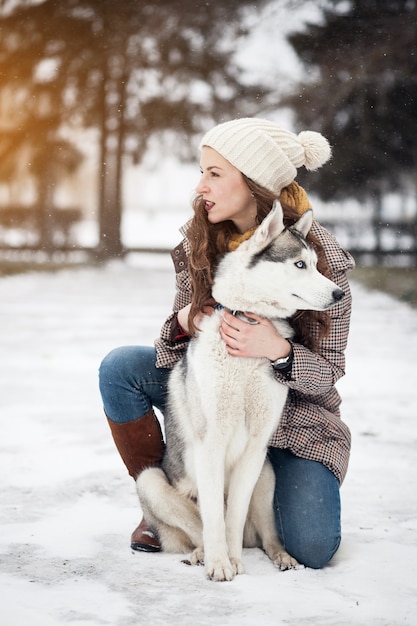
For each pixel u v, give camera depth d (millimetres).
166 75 23781
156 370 3594
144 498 3385
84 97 24281
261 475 3424
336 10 21000
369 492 4191
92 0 23047
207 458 3191
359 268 21328
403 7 20359
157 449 3656
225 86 23828
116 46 23594
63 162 25422
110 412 3611
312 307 3250
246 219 3502
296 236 3303
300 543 3174
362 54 20453
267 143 3352
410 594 2859
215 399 3188
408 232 24703
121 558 3246
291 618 2637
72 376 7543
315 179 22703
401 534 3545
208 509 3141
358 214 28016
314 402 3561
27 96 24328
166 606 2730
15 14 23500
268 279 3223
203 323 3271
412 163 22109
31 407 6238
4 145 24922
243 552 3461
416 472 4582
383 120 21406
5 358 8430
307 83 21578
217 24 23094
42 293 15625
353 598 2828
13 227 26469
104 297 14938
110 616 2625
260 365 3217
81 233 41594
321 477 3271
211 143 3375
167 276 20234
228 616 2648
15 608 2664
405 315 12672
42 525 3621
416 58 20172
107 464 4684
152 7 22969
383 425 5770
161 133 25000
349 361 8555
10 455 4855
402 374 7836
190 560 3232
